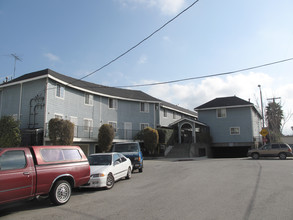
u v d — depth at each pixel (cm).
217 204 688
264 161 2008
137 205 703
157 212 625
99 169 990
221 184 996
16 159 645
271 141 3731
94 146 2762
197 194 823
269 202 696
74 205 731
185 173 1383
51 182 709
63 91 2444
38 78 2222
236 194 807
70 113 2520
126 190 946
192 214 599
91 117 2811
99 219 583
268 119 4128
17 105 2388
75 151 833
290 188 886
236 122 3597
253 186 934
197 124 3497
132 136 3225
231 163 1894
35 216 625
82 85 2745
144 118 3434
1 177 590
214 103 3844
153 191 902
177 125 3669
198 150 3266
